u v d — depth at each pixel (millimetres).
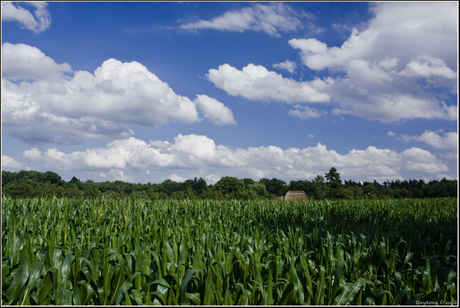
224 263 3846
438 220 7668
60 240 4996
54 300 3305
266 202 13961
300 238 5434
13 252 3939
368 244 5414
